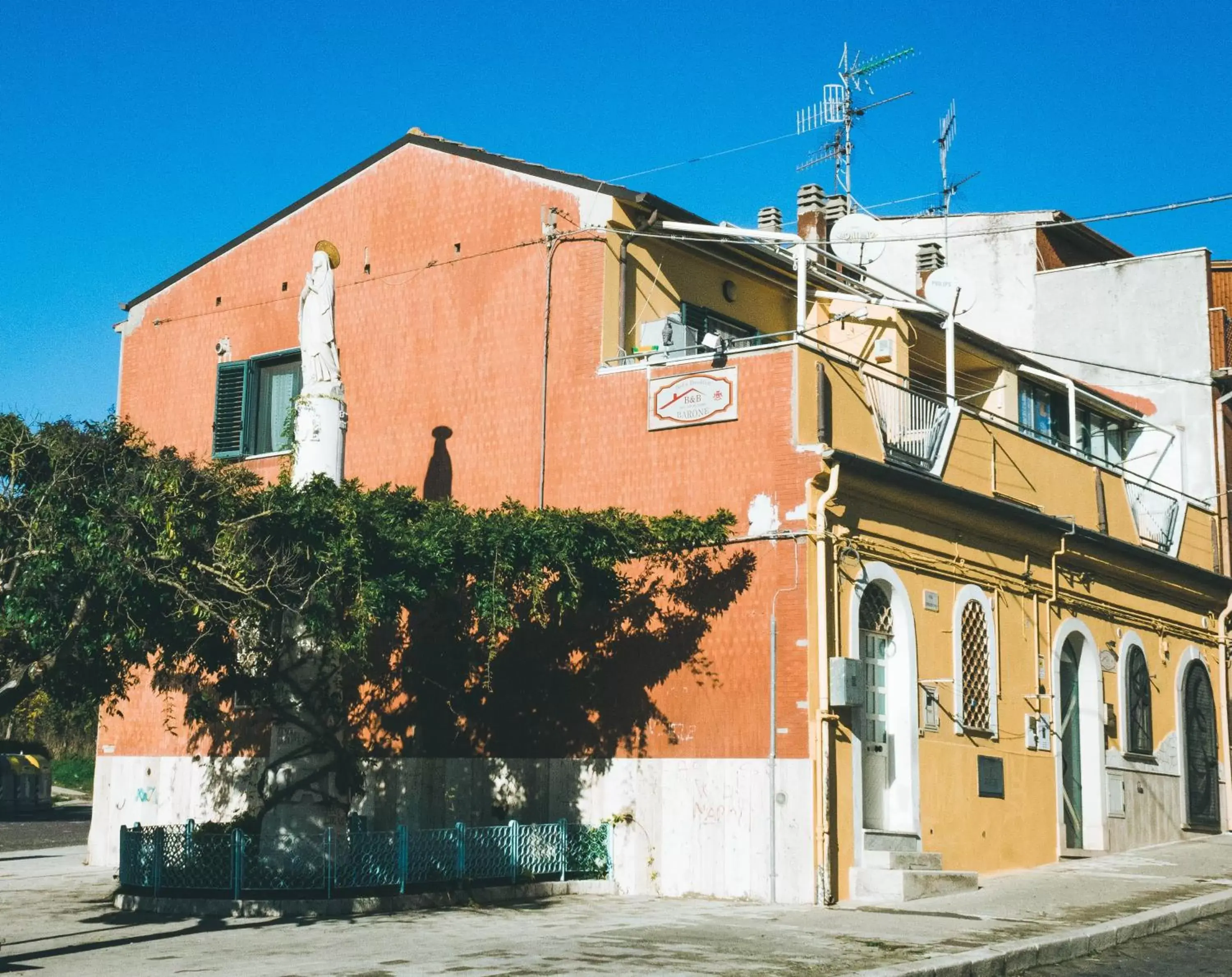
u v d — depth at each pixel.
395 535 14.85
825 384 16.89
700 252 20.25
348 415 21.38
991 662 19.28
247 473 14.17
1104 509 22.73
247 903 14.70
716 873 16.42
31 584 12.25
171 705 21.78
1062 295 28.45
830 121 28.88
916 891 16.02
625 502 18.09
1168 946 13.82
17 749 45.16
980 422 19.86
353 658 16.97
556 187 19.75
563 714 18.06
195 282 24.16
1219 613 26.22
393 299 21.34
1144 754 22.94
